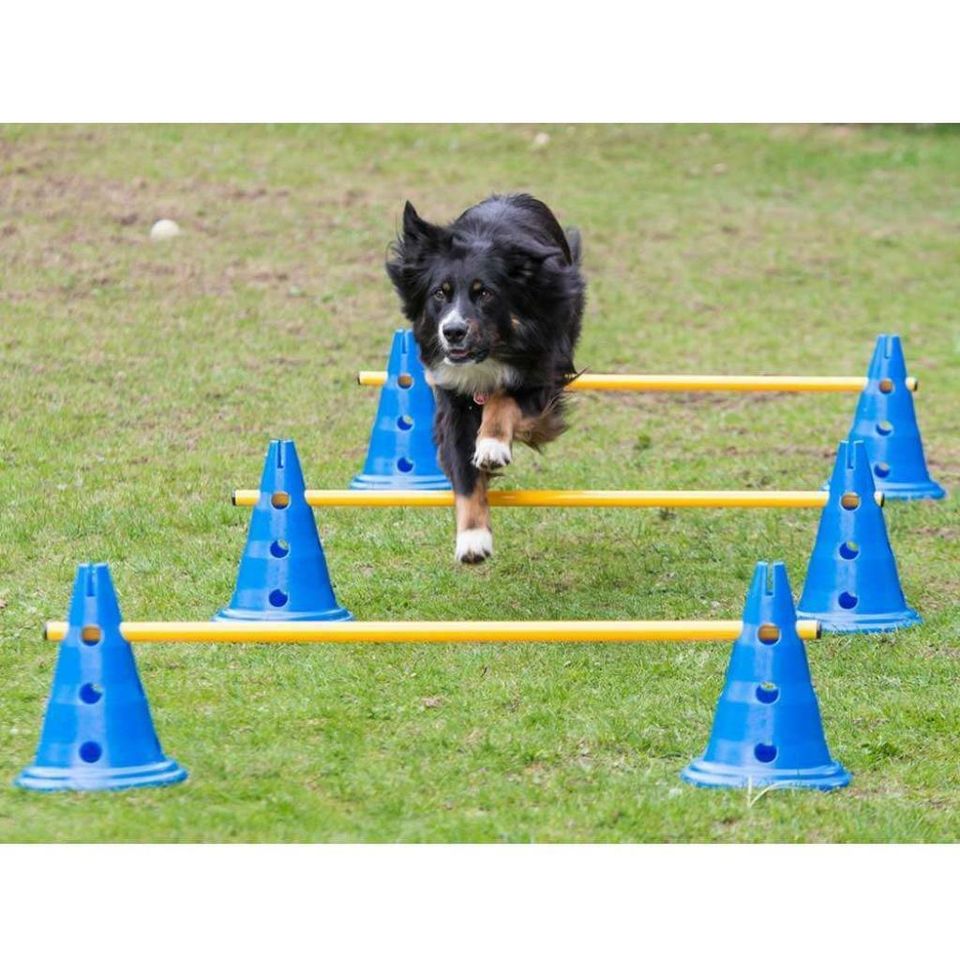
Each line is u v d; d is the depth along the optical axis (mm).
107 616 8391
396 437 14031
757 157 29375
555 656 10438
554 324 11102
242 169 25266
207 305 19453
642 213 25250
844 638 10797
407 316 11258
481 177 26234
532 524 13266
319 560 10891
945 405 17453
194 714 9328
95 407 15820
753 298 21641
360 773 8531
